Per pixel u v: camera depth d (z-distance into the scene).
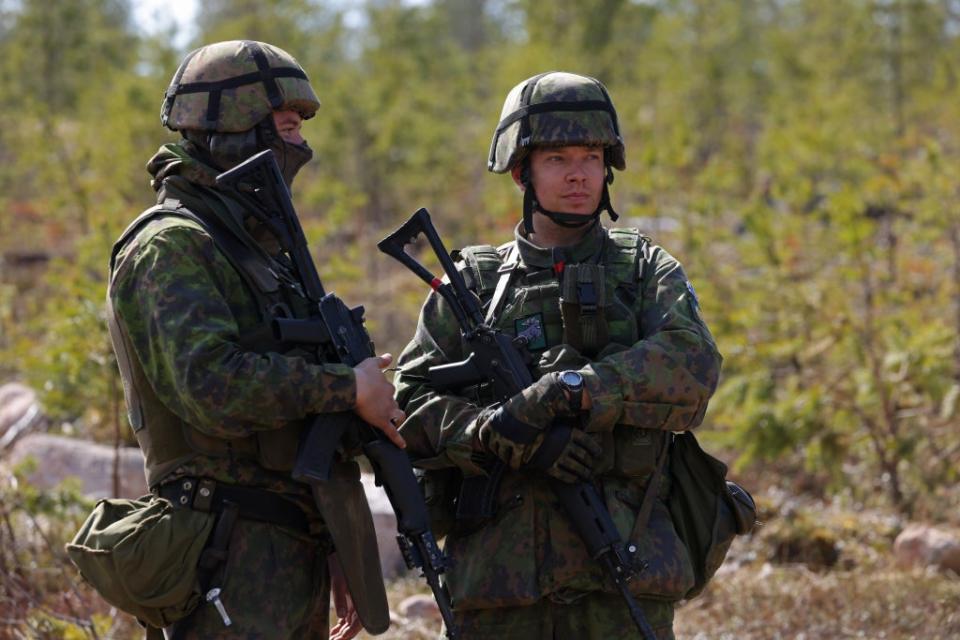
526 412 5.04
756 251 13.21
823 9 28.81
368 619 4.98
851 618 8.55
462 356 5.54
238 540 4.90
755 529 10.59
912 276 13.56
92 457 11.27
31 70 27.25
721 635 8.38
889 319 12.41
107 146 19.52
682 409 5.13
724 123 26.92
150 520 4.87
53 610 8.14
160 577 4.80
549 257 5.46
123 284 4.90
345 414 4.96
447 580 5.35
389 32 26.22
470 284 5.61
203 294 4.80
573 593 5.19
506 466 5.27
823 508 11.91
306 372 4.80
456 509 5.38
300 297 5.14
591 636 5.19
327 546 5.20
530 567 5.16
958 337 12.55
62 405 12.41
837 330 12.35
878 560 10.11
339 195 19.81
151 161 5.21
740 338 12.50
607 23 25.83
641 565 5.09
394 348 17.27
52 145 20.31
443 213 23.94
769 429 11.90
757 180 19.91
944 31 27.69
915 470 11.73
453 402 5.36
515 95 5.47
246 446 4.93
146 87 19.70
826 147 17.39
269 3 23.48
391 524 9.92
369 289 18.58
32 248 23.00
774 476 12.78
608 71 25.59
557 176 5.39
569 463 5.05
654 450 5.29
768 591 9.09
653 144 15.70
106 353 10.91
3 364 15.59
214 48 5.20
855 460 13.27
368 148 23.94
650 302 5.38
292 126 5.29
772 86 28.31
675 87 26.16
